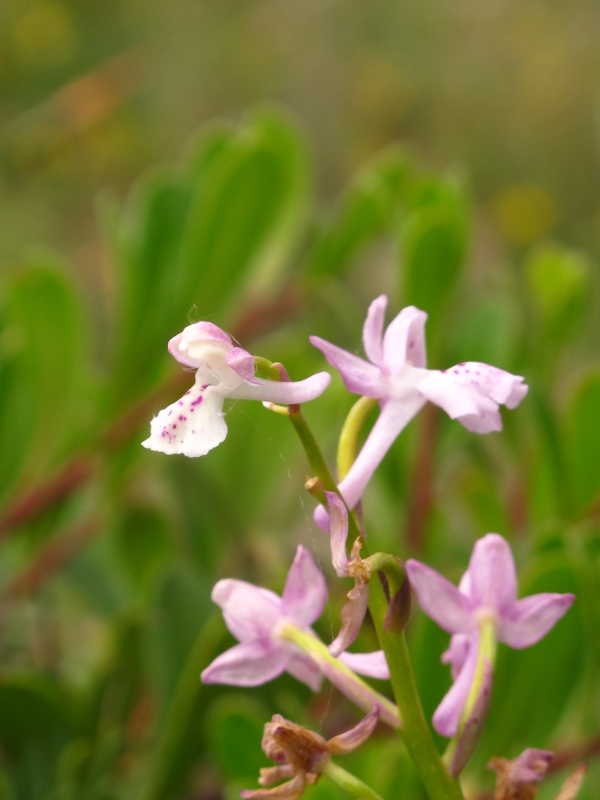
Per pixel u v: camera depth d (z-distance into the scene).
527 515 0.31
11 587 0.30
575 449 0.29
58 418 0.31
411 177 0.37
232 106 1.00
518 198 0.83
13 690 0.25
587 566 0.23
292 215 0.32
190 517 0.32
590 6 0.98
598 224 0.89
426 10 1.02
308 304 0.33
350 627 0.16
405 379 0.17
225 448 0.31
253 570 0.32
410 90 0.98
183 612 0.26
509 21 1.00
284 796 0.16
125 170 0.84
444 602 0.18
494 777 0.24
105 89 0.60
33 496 0.30
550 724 0.23
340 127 0.99
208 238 0.31
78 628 0.35
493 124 0.98
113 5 1.00
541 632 0.18
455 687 0.17
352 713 0.25
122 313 0.31
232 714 0.22
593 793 0.25
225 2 1.01
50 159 0.75
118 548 0.32
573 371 0.51
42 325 0.30
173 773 0.24
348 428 0.17
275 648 0.18
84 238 0.82
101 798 0.25
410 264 0.28
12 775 0.26
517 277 0.54
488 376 0.17
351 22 1.01
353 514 0.17
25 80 0.94
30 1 0.95
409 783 0.22
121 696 0.26
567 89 0.96
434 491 0.30
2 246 0.79
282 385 0.16
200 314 0.31
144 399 0.30
